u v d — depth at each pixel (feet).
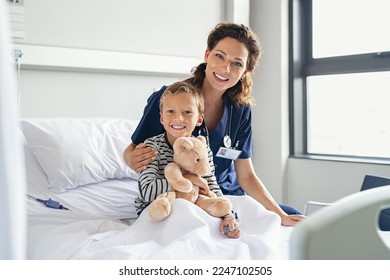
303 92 10.46
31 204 5.16
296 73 10.27
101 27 8.03
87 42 7.86
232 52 4.80
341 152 10.05
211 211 4.19
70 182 5.57
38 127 5.90
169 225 3.93
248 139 5.74
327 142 10.29
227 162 5.64
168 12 9.00
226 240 4.01
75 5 7.66
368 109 9.48
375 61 9.10
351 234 2.08
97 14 7.96
